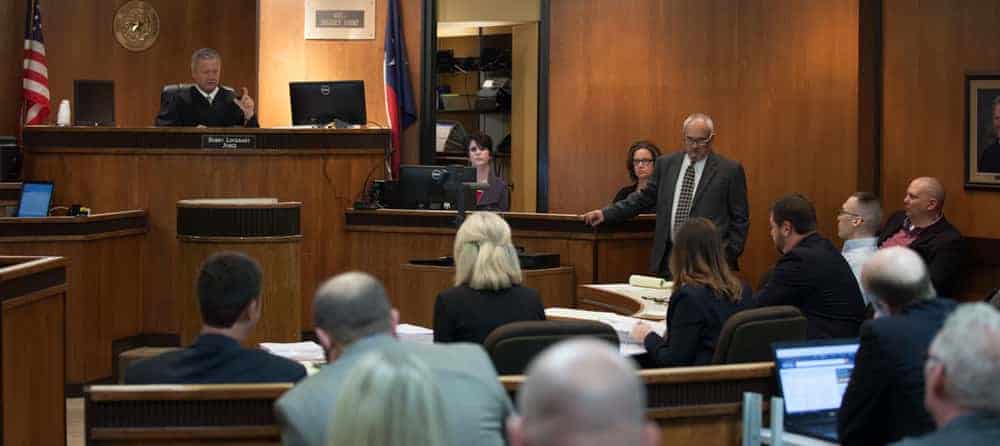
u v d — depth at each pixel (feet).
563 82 35.73
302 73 36.60
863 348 12.55
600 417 5.89
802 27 31.37
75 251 27.14
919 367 12.21
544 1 35.86
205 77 29.71
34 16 35.04
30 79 34.86
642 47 34.37
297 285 26.91
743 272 32.76
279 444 12.74
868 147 30.12
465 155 37.93
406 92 36.09
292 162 29.48
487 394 11.18
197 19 37.47
